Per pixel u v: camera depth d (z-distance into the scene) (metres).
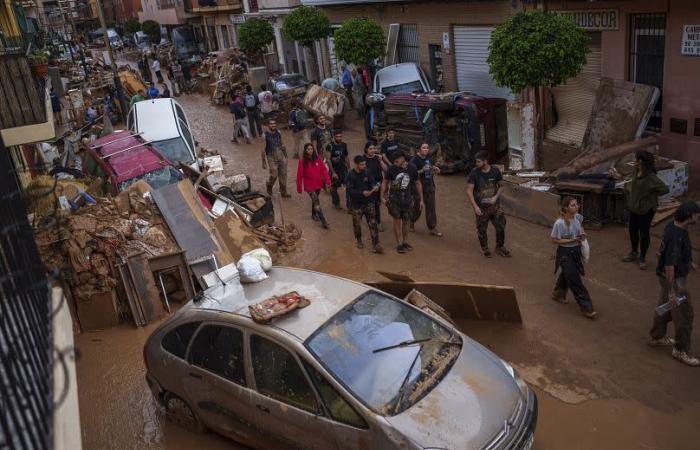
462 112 13.38
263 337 5.23
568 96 13.73
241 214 10.90
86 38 63.09
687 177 10.50
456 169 13.66
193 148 15.09
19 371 2.47
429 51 18.97
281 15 30.25
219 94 27.48
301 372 4.97
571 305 7.82
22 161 13.48
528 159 12.22
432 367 5.07
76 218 9.38
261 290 5.92
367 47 19.02
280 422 5.12
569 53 10.98
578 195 9.88
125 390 7.26
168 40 52.38
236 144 19.69
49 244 8.68
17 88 9.56
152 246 9.43
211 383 5.61
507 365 5.38
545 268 8.94
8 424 2.29
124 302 8.91
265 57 30.09
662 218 9.73
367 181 10.03
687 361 6.39
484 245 9.51
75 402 2.99
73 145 18.25
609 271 8.56
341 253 10.46
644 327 7.16
